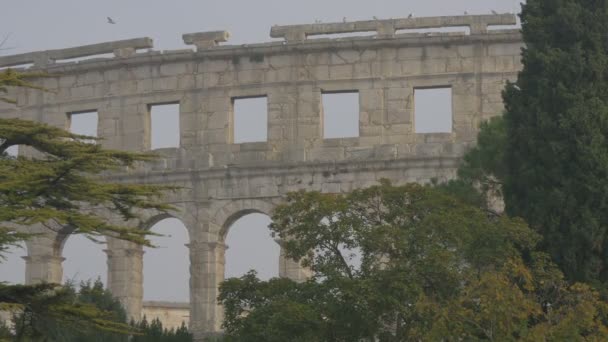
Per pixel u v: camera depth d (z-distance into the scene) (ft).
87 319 475.31
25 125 478.59
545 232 639.35
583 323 561.02
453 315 566.77
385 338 603.26
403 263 602.85
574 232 631.97
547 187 647.56
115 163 486.79
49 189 468.75
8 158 482.69
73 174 471.62
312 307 599.57
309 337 587.27
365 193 630.74
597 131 650.02
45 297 472.44
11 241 460.14
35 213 452.35
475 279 584.40
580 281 628.69
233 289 633.61
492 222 634.02
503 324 559.38
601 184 639.35
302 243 621.72
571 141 647.56
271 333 591.78
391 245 609.83
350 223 613.93
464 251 611.47
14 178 459.32
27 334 501.15
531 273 600.80
